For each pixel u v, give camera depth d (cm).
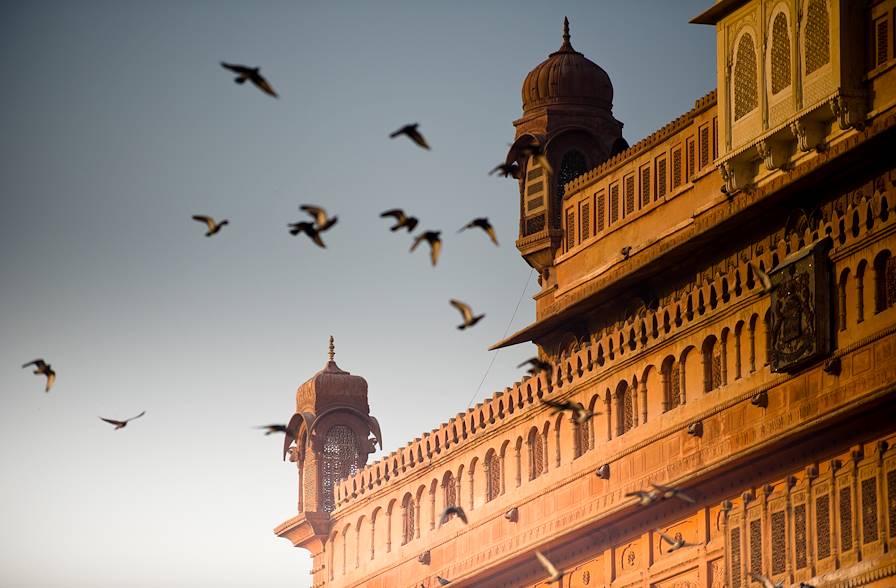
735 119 7950
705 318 7712
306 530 10844
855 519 6925
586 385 8462
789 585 7194
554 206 9700
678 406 7862
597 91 9888
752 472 7456
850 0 7394
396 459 10012
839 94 7344
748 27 7900
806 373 7150
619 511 8069
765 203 7469
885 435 6869
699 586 7681
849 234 7050
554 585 8644
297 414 11019
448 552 9438
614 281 8531
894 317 6794
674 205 8644
